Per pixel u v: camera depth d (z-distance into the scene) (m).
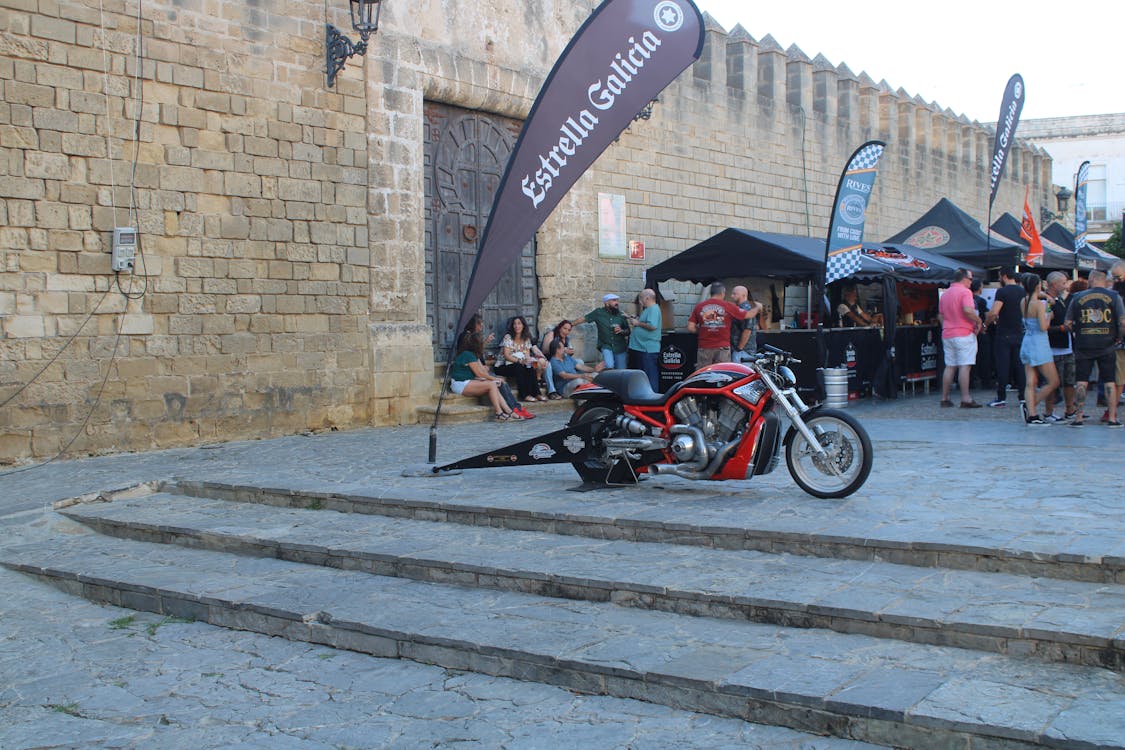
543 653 4.51
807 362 13.01
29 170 9.34
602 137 8.18
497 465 7.86
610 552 5.90
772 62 18.89
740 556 5.67
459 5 13.48
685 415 7.02
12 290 9.23
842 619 4.62
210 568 6.33
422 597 5.54
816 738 3.81
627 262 16.14
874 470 7.77
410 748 3.94
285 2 11.41
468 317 8.36
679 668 4.24
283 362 11.40
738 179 18.17
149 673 4.92
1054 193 31.11
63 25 9.55
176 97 10.44
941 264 15.58
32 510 7.43
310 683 4.70
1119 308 10.04
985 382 15.94
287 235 11.45
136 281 10.10
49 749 4.07
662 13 8.17
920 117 23.31
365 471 8.51
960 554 5.17
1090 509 6.00
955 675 4.03
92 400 9.77
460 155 13.91
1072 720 3.51
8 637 5.50
